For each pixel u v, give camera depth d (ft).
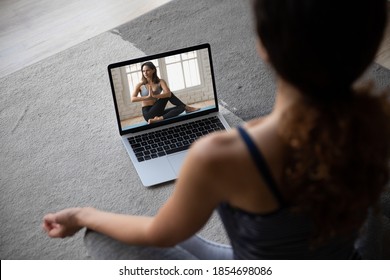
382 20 2.26
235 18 7.78
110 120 6.37
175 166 5.70
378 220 3.84
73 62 7.18
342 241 2.83
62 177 5.75
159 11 7.97
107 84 6.86
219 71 6.97
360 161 2.39
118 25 7.77
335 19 2.12
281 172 2.47
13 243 5.19
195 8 7.98
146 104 5.91
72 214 3.43
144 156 5.80
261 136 2.44
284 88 2.40
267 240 2.68
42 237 5.23
